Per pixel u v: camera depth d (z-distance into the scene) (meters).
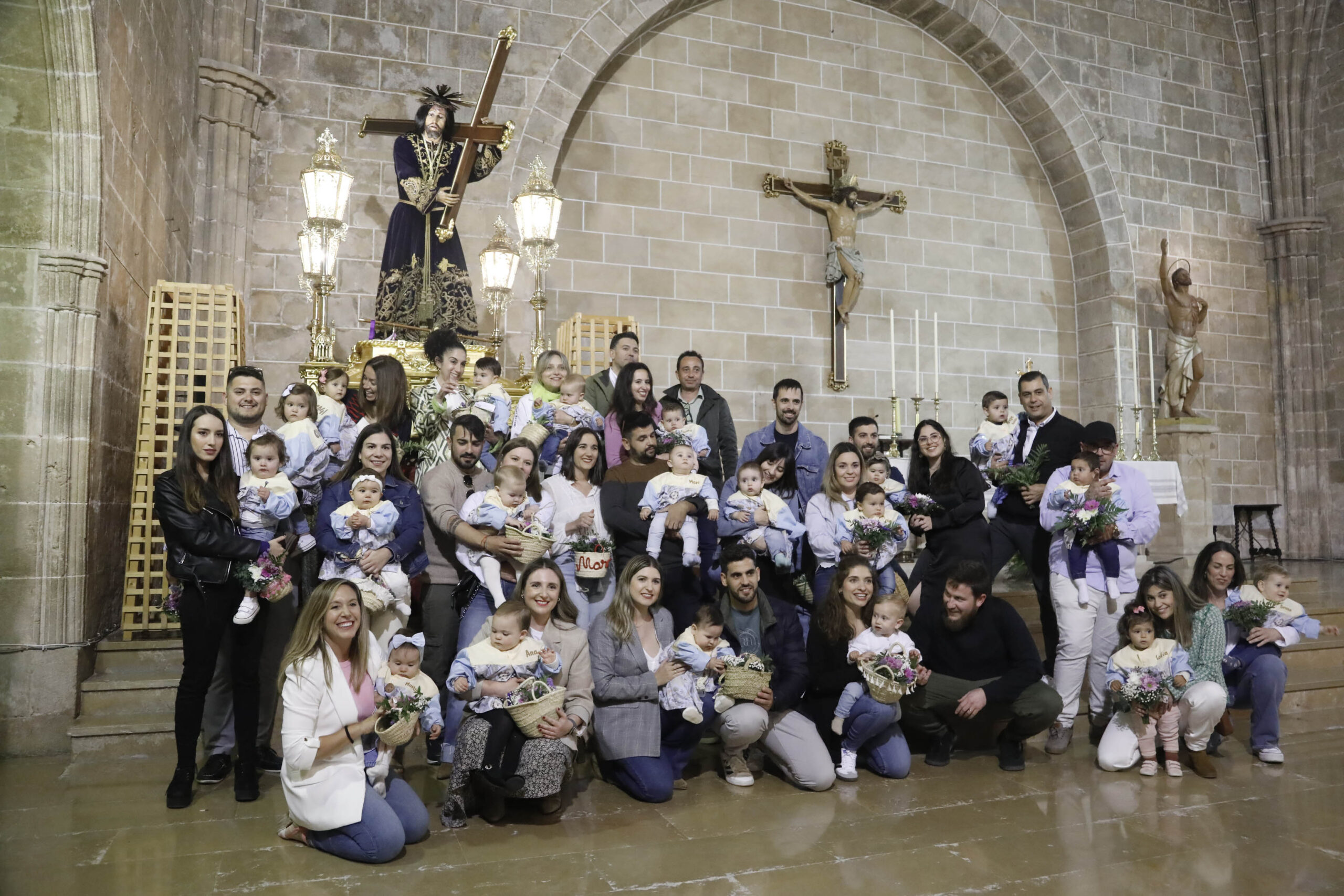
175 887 3.24
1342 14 12.10
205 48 8.03
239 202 8.15
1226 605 5.43
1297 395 12.30
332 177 6.51
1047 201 12.12
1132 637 4.90
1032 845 3.74
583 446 4.99
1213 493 11.98
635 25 9.77
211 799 4.12
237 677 4.12
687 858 3.57
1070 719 5.11
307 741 3.47
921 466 5.64
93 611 5.17
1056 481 5.39
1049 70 11.61
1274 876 3.46
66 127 4.90
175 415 6.55
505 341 8.95
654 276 10.17
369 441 4.48
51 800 4.08
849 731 4.57
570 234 9.88
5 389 4.82
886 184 11.33
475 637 4.51
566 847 3.67
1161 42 12.30
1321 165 12.36
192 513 4.02
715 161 10.55
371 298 8.67
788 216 10.83
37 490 4.82
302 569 4.79
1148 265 11.93
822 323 10.89
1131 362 11.62
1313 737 5.48
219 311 7.23
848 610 4.71
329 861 3.49
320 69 8.66
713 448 6.08
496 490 4.57
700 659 4.34
